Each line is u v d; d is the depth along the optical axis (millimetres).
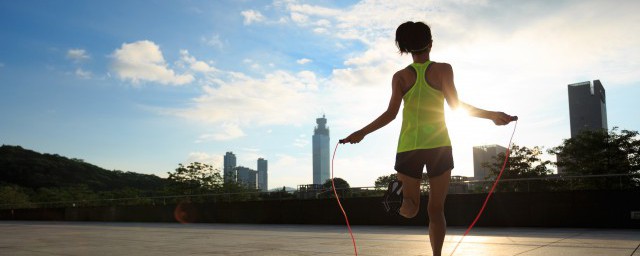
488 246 6508
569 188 11328
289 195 15945
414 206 2965
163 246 7352
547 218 11148
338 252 6055
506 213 11641
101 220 22875
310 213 15133
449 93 2807
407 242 7426
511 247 6332
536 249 6023
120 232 11469
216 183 46344
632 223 10234
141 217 21000
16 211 28234
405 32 2916
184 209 19250
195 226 14852
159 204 20625
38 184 124812
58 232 11773
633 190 10289
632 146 29406
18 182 123812
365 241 7703
